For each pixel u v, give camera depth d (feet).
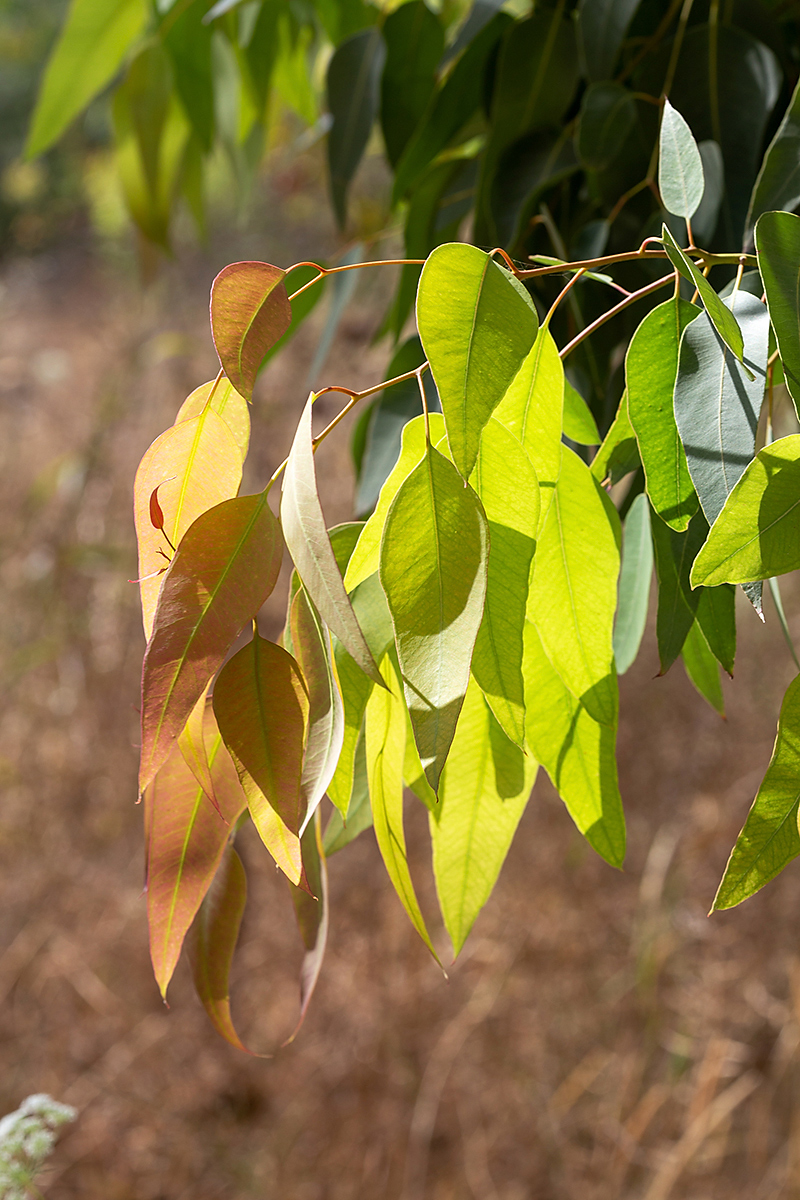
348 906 11.85
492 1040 11.35
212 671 2.83
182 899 3.08
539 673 3.13
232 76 7.03
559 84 4.20
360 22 5.93
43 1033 11.94
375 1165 10.90
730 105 3.81
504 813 3.19
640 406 3.00
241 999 11.94
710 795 11.84
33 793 13.16
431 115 4.82
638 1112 10.69
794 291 2.90
